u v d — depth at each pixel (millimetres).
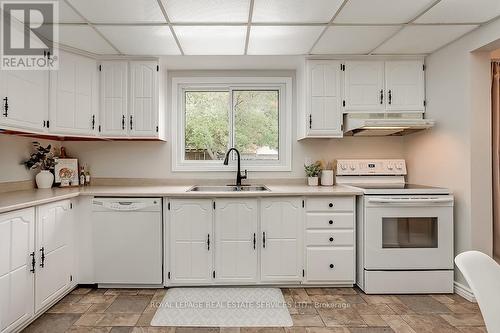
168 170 3219
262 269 2568
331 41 2510
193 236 2547
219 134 3324
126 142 3188
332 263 2578
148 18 2082
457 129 2479
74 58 2627
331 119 2867
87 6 1912
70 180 3037
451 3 1919
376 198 2465
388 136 3271
